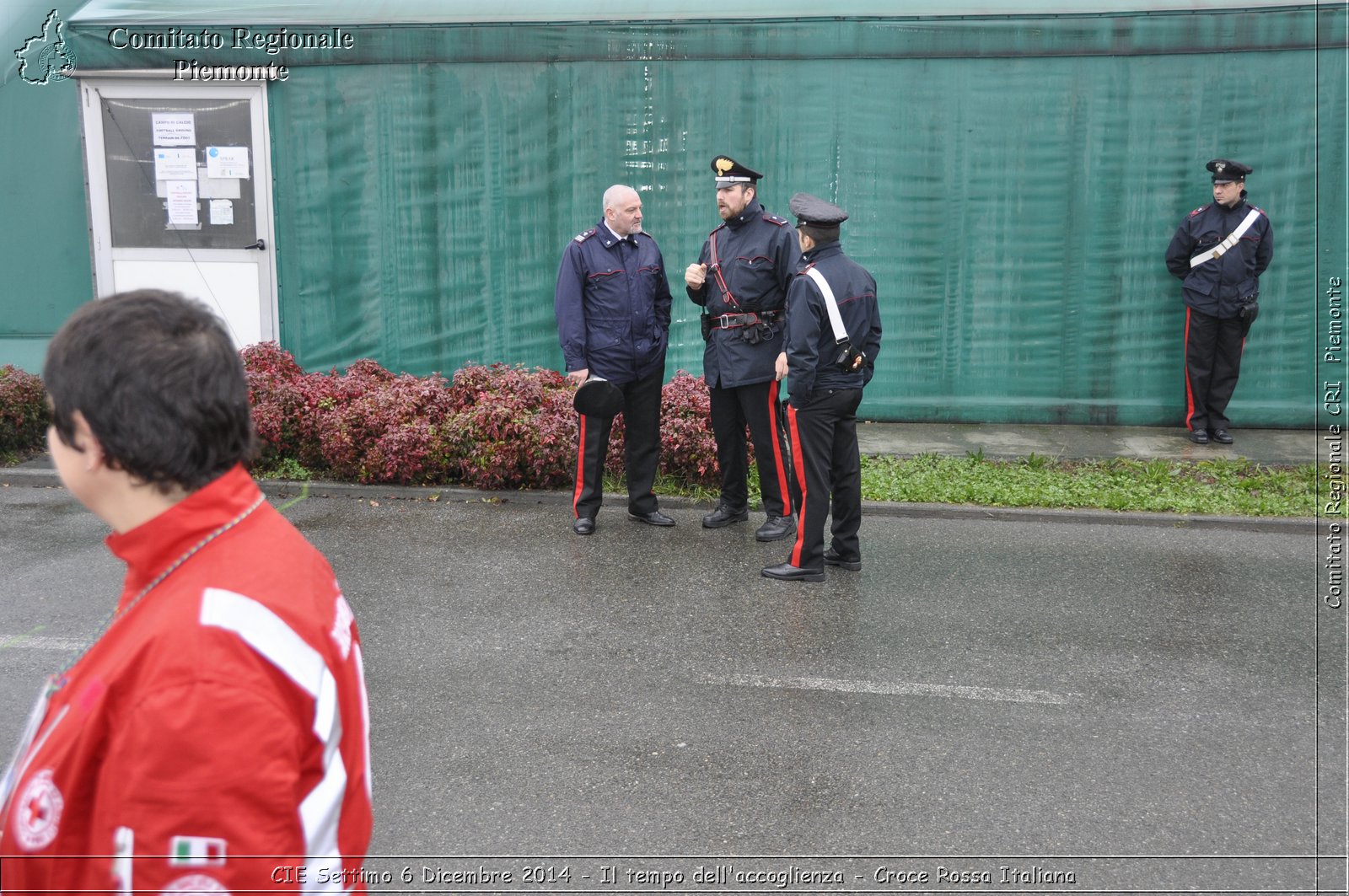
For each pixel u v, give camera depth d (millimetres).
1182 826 3486
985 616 5305
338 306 9570
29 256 9984
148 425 1312
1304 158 8742
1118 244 9000
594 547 6324
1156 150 8836
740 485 6707
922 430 9133
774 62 8875
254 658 1291
